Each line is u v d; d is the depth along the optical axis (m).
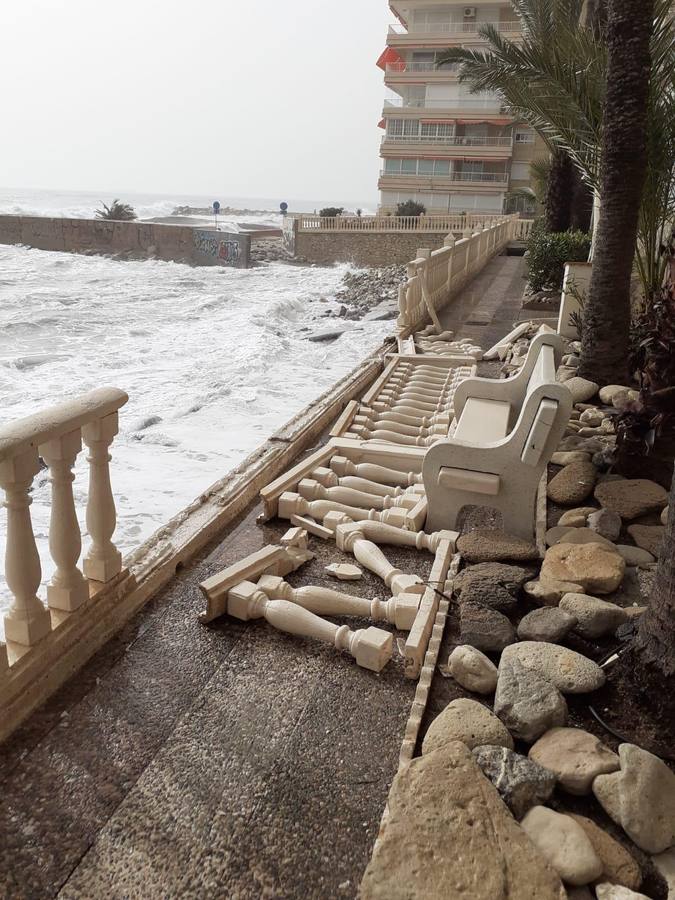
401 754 2.29
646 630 2.49
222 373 11.39
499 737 2.30
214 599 3.05
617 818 2.04
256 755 2.34
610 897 1.80
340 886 1.91
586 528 3.98
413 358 8.34
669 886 1.88
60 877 1.90
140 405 9.32
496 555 3.56
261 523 4.06
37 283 26.38
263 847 2.01
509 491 3.78
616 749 2.35
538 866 1.81
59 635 2.65
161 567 3.37
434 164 47.38
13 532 2.39
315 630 2.94
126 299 22.34
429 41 45.38
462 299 13.84
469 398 4.97
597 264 6.32
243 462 4.74
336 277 29.22
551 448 3.65
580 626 2.94
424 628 2.88
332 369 12.18
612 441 5.18
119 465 6.84
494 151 45.50
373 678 2.77
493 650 2.87
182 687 2.67
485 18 45.56
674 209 7.34
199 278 29.52
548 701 2.41
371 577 3.55
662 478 4.57
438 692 2.66
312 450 5.37
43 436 2.37
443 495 3.87
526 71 9.38
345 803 2.17
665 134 6.64
